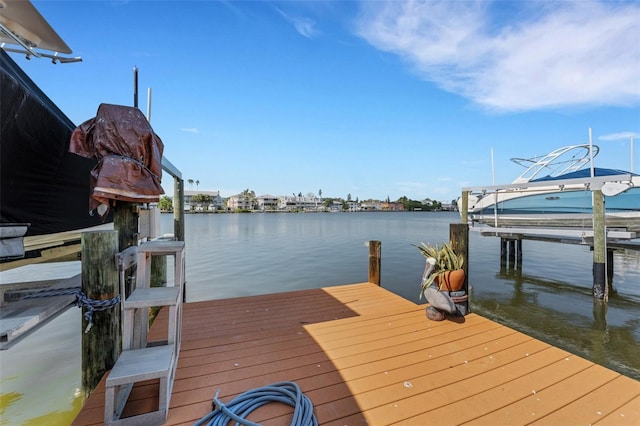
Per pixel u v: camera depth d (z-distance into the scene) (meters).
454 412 1.59
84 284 1.91
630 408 1.62
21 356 3.03
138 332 1.89
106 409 1.38
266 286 6.79
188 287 6.68
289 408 1.62
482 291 6.32
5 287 2.21
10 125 2.03
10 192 2.14
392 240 14.86
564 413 1.58
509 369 2.05
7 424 2.00
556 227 7.25
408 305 3.86
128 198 2.05
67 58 2.75
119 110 2.12
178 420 1.50
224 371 2.01
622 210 6.38
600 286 5.55
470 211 9.16
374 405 1.65
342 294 4.39
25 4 2.01
